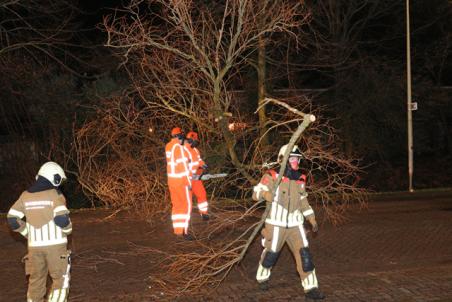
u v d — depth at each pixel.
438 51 23.55
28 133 18.98
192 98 11.23
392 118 22.27
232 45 9.92
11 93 18.72
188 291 7.09
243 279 7.73
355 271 8.12
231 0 10.95
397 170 23.47
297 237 6.76
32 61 18.25
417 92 22.84
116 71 17.67
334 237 10.45
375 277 7.58
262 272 7.03
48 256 6.04
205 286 7.38
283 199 6.73
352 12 21.19
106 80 17.23
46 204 6.04
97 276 8.17
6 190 18.38
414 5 23.28
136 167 12.70
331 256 9.09
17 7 18.02
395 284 7.21
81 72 20.00
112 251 9.68
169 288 7.37
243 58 10.94
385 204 14.55
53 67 18.84
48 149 18.17
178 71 11.52
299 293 6.97
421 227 11.27
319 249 9.55
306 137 11.07
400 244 9.85
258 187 6.82
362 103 21.23
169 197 12.56
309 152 10.43
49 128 17.97
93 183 14.11
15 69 17.62
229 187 13.61
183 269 8.04
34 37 18.83
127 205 13.41
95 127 15.03
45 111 18.02
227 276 7.89
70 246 10.14
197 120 11.33
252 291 7.12
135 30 12.51
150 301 6.93
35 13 18.47
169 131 13.00
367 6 23.00
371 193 17.52
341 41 20.45
